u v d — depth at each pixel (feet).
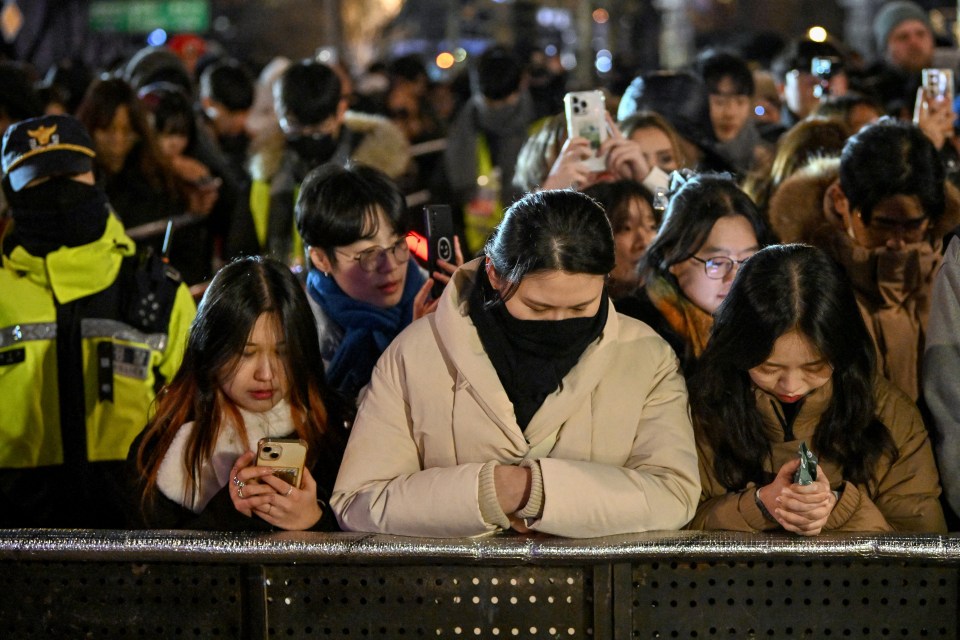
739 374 9.52
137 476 10.38
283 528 9.32
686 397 9.68
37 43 49.90
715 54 19.19
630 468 9.22
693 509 9.21
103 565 8.98
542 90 31.76
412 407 9.43
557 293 8.67
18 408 12.60
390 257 12.25
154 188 18.40
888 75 25.40
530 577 8.70
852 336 9.21
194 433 10.19
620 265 12.84
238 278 10.11
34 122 12.78
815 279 9.10
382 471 9.41
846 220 12.59
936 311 10.42
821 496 8.54
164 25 76.13
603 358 9.14
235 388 10.16
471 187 24.41
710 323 11.05
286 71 19.27
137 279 12.98
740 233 10.96
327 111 18.98
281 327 10.12
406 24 101.96
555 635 8.75
